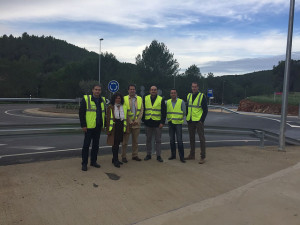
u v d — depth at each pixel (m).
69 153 7.34
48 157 6.83
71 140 9.59
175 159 6.81
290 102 33.78
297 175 5.57
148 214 3.82
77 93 54.16
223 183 5.14
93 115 5.48
